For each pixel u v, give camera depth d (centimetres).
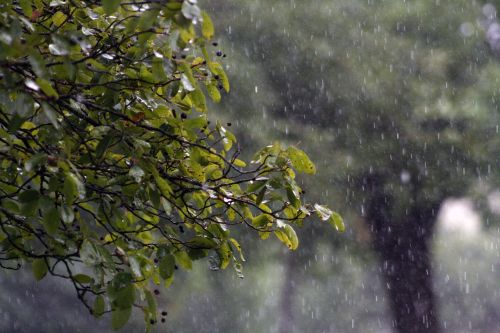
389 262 2317
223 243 459
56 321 2394
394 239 2256
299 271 2670
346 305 3559
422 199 2158
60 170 368
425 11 2148
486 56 2177
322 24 2164
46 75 329
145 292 413
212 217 463
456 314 3881
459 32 2170
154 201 403
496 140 2120
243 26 2180
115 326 372
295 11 2177
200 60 451
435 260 3588
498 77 2133
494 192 2164
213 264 452
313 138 2094
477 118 2117
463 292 3900
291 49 2159
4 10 378
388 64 2125
